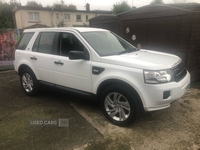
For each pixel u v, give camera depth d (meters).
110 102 3.35
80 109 4.02
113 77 3.12
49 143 2.88
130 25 7.16
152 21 6.30
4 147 2.79
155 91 2.82
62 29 4.02
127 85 3.03
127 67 3.05
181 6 5.38
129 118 3.12
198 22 5.34
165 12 5.84
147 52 4.00
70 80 3.80
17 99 4.65
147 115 3.69
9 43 8.32
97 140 2.94
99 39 3.87
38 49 4.45
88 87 3.55
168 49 5.99
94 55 3.42
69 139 2.98
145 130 3.18
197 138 2.94
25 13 27.50
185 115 3.66
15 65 5.10
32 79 4.63
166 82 2.89
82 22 33.31
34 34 4.61
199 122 3.40
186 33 5.38
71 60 3.69
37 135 3.09
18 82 6.15
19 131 3.21
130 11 7.00
